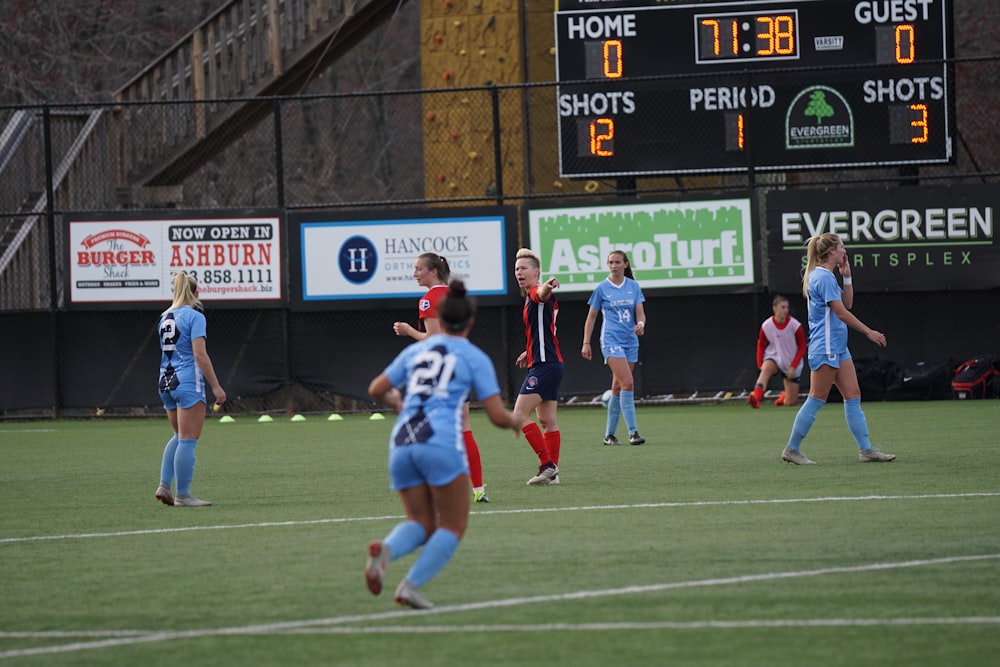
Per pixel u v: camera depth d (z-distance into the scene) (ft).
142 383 279.69
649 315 273.95
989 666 69.21
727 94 272.31
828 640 74.90
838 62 272.10
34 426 269.64
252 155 433.48
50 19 434.71
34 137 317.83
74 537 121.39
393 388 85.40
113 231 276.21
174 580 97.86
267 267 275.18
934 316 270.67
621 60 276.82
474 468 136.05
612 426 199.93
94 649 77.15
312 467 179.01
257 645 76.89
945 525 113.70
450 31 311.27
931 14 270.87
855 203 265.34
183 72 320.29
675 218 268.62
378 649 75.20
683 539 109.40
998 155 389.39
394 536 80.38
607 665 70.59
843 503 128.06
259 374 280.31
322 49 319.06
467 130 311.47
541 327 149.48
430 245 273.13
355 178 460.96
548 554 103.81
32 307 303.27
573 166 276.00
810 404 161.17
